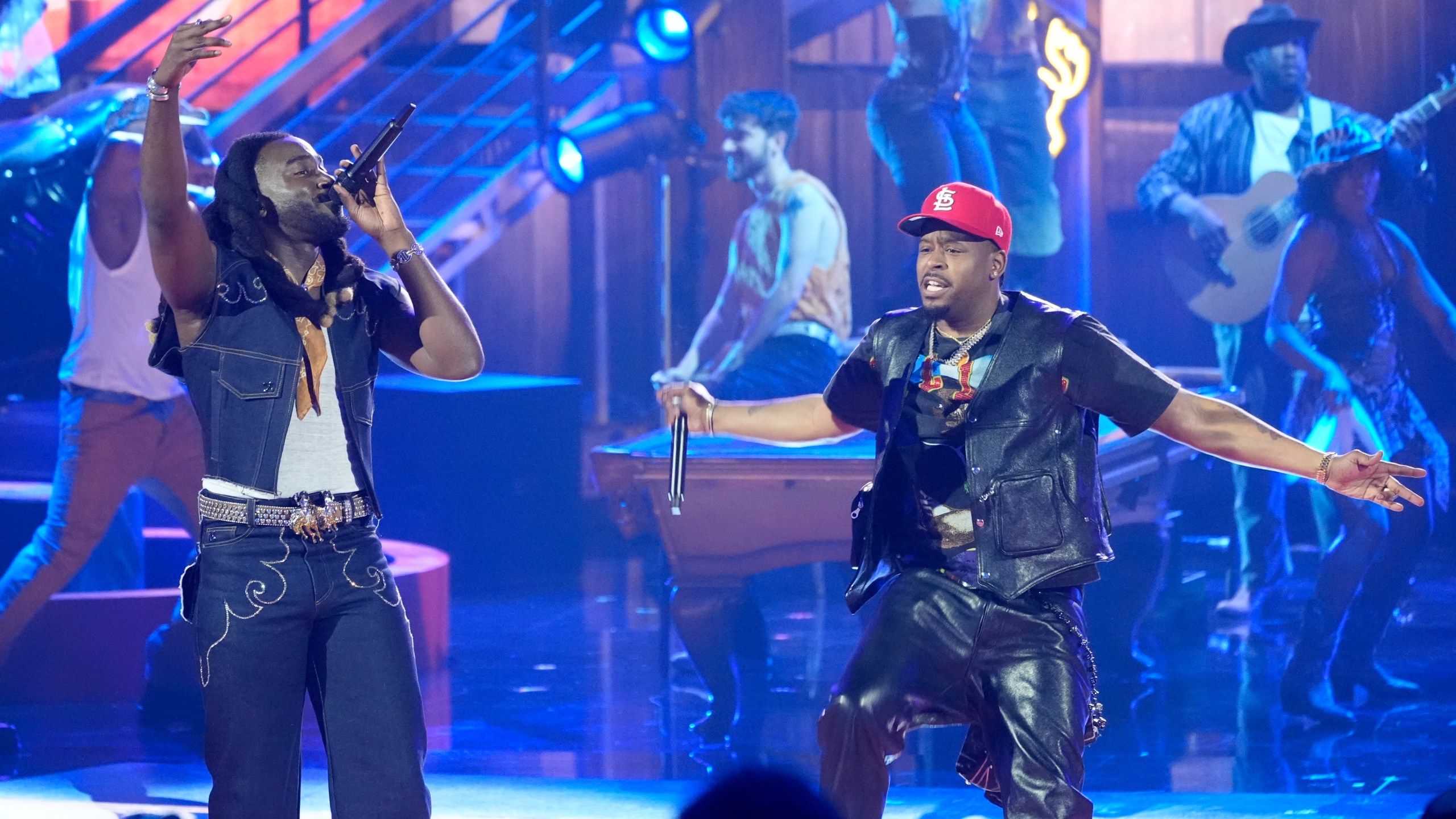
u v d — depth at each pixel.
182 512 18.84
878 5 39.66
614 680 21.81
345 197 9.50
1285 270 19.61
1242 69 31.27
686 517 18.00
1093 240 34.47
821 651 23.72
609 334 40.06
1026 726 9.50
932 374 10.13
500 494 32.22
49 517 17.66
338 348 9.42
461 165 32.50
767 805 4.06
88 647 19.55
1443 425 34.75
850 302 25.94
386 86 33.84
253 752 9.11
